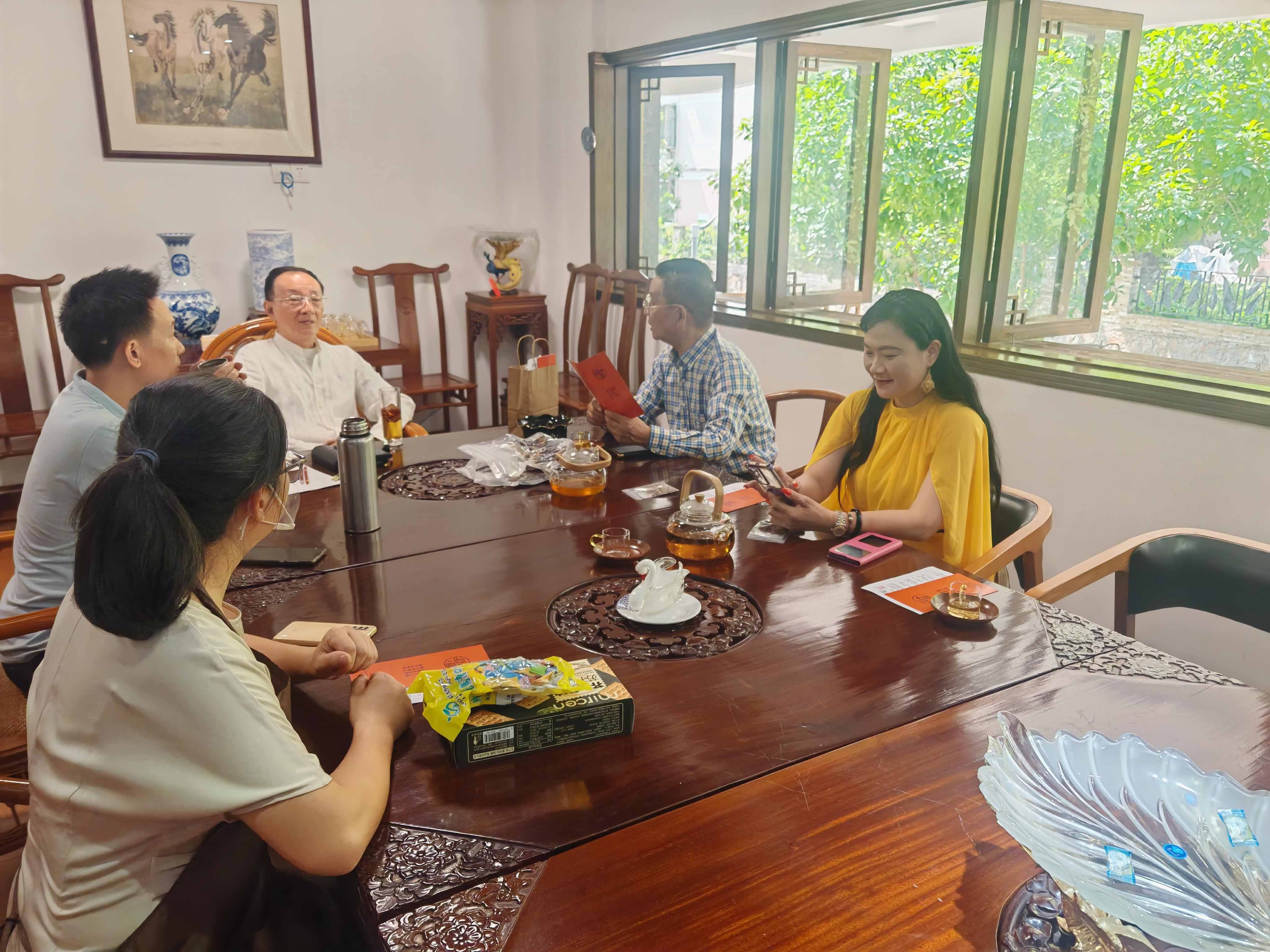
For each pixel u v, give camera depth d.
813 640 1.29
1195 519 2.38
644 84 4.37
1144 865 0.80
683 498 1.64
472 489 2.00
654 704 1.12
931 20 3.25
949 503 1.76
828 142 3.64
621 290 4.61
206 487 0.83
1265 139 2.41
